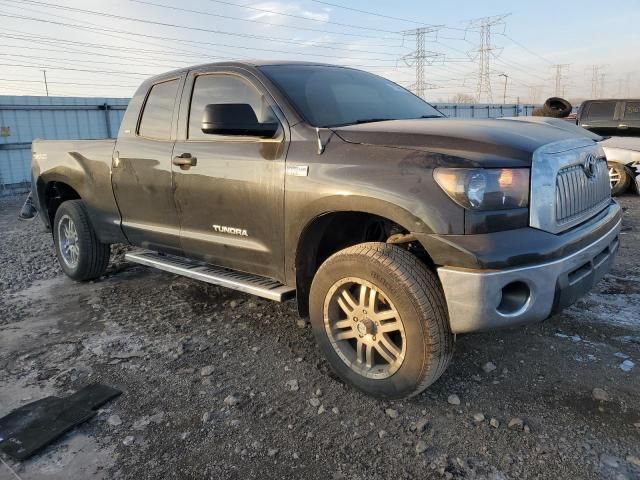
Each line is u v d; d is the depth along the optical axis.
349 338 3.14
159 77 4.45
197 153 3.86
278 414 2.93
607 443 2.56
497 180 2.62
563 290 2.76
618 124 11.23
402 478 2.40
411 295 2.74
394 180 2.79
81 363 3.62
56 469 2.55
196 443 2.71
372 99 4.01
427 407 2.94
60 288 5.31
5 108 14.74
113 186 4.65
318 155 3.15
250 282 3.73
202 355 3.67
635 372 3.20
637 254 5.65
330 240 3.53
